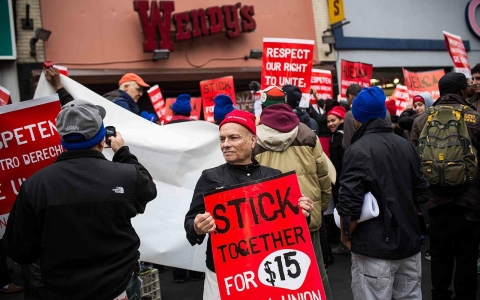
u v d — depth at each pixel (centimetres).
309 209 277
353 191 324
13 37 988
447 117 414
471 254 418
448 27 1565
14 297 547
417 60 1508
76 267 246
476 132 412
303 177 380
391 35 1464
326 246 564
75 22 1089
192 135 438
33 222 247
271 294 269
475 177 412
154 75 1151
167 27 1148
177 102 591
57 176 249
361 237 331
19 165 358
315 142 389
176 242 419
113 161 289
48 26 1060
